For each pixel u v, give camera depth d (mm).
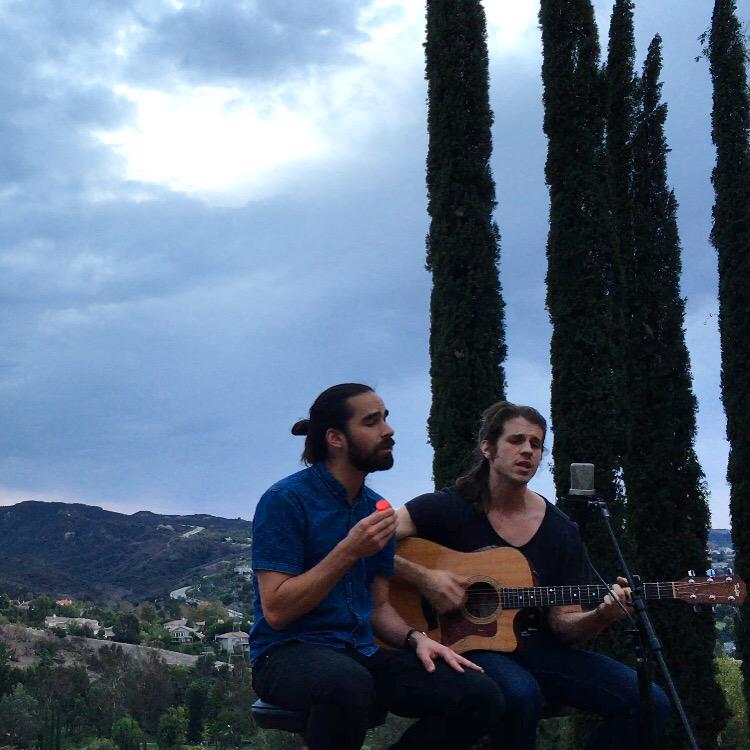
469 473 4344
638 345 11531
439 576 4020
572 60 10625
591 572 4285
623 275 10375
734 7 11820
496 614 4027
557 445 9867
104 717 108812
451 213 9484
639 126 11898
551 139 10570
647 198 11820
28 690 110312
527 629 4094
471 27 9836
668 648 10406
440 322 9320
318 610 3330
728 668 18469
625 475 11352
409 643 3461
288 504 3322
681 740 10211
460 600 3998
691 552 10969
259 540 3289
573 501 4012
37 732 99562
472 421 8922
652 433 11305
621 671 3863
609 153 11961
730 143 11625
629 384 11531
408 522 4242
